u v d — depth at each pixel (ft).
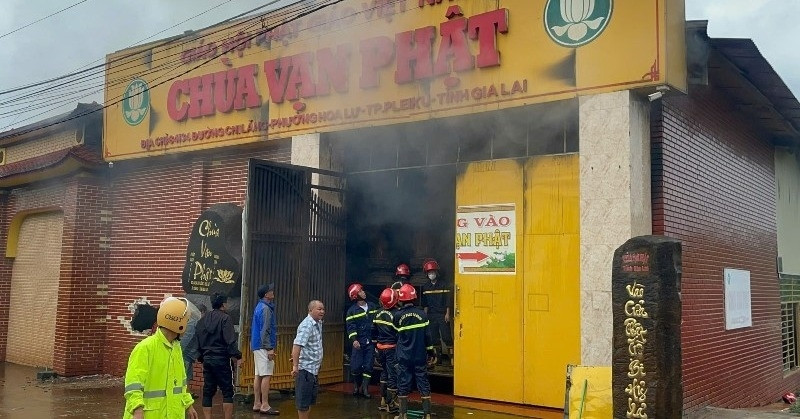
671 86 25.73
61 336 44.29
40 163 47.42
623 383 20.62
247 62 38.45
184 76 41.16
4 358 53.26
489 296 31.17
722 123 35.50
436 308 35.40
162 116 42.16
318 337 25.86
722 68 31.83
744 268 37.45
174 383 17.10
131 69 44.01
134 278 44.37
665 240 20.62
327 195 35.76
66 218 45.65
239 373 31.68
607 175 26.30
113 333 45.03
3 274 53.67
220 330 27.17
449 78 30.63
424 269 35.55
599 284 26.25
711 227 32.83
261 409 29.78
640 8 25.96
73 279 44.47
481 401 30.89
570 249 29.07
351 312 33.35
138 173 45.16
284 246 33.45
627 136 25.96
